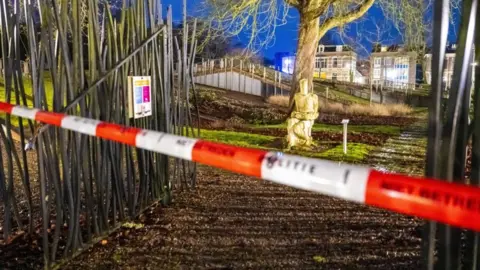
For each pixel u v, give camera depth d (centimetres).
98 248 316
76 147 303
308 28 1173
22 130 323
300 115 873
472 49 140
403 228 365
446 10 123
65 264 288
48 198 290
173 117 456
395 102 2302
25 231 344
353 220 388
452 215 105
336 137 1095
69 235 296
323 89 2534
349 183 122
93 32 316
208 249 315
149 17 401
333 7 1258
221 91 2236
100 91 328
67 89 294
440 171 130
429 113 129
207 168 643
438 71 125
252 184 534
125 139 200
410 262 290
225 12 1224
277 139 1032
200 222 380
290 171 137
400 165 706
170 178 474
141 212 403
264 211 417
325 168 130
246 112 1709
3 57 308
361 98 2381
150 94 397
